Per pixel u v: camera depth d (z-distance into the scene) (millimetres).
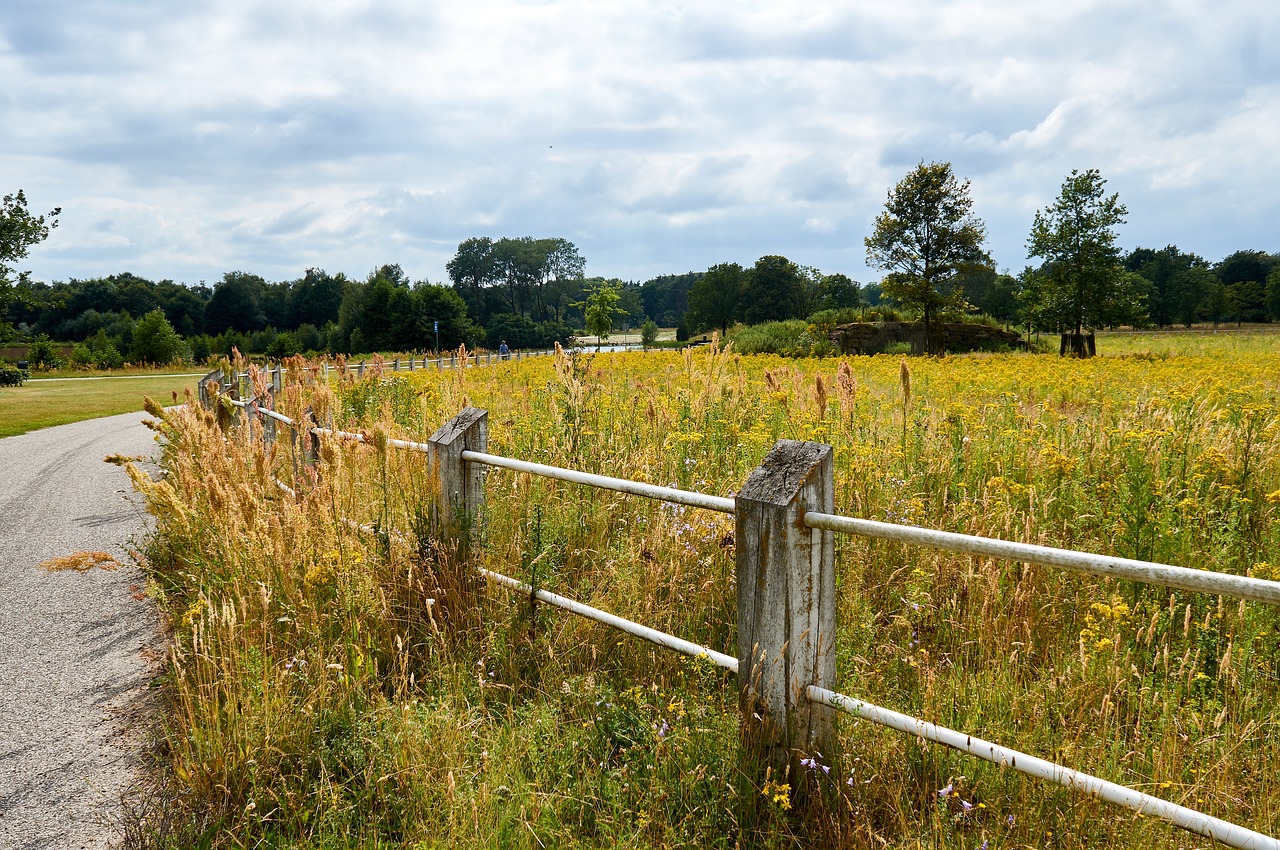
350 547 4344
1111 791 2074
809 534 2688
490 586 4141
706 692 3109
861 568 4121
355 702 3438
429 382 11648
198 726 3242
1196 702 2846
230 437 6234
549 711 3324
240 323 119750
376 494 5227
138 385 35125
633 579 4066
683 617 3934
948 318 42469
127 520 7746
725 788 2732
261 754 3061
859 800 2631
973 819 2549
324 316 122188
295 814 2777
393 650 3789
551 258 142125
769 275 96688
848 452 5293
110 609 5141
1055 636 3533
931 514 4930
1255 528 4395
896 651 3434
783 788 2535
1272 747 2641
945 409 7711
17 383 35031
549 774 2969
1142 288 100500
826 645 2770
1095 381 12516
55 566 4430
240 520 4602
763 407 7711
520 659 3799
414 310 83812
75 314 112750
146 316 58938
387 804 2834
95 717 3672
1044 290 36281
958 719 2914
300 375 9789
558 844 2621
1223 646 3184
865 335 43156
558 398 7480
